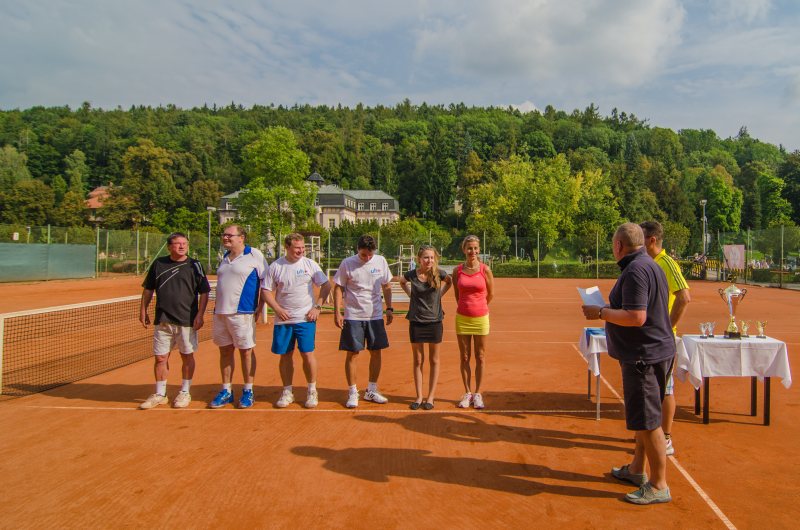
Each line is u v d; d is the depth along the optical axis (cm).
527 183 5047
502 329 1096
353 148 11012
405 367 721
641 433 341
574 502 325
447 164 8788
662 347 321
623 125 13712
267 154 3875
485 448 417
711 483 352
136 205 6744
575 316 1338
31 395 577
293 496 332
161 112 12862
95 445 423
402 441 432
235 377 667
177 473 368
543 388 607
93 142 9794
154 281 534
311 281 535
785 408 523
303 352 524
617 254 355
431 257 520
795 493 336
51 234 2814
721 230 7206
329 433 452
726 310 1439
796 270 2427
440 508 317
